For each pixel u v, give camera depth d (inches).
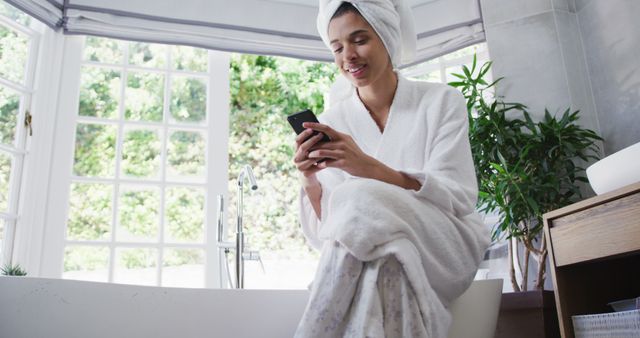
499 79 91.5
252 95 249.9
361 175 45.8
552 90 92.7
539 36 95.7
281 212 240.4
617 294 58.6
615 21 85.9
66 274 97.3
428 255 42.8
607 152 87.1
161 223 104.0
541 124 85.8
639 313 46.8
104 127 107.2
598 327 51.6
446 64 113.3
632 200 47.8
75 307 48.4
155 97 112.2
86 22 104.2
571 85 91.9
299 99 252.2
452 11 108.9
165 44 109.5
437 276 43.5
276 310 55.1
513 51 96.7
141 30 107.0
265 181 242.8
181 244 103.6
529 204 81.4
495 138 88.7
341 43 52.7
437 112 52.2
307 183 51.8
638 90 80.5
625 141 83.2
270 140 247.1
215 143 110.3
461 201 46.4
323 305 40.1
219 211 85.6
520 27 97.3
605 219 50.8
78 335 48.0
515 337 68.1
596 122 90.1
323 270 41.0
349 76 53.4
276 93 251.8
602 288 58.6
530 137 86.9
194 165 109.8
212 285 102.3
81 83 108.5
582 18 94.6
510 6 99.0
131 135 108.3
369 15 51.7
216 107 112.4
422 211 43.6
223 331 53.0
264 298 55.0
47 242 96.0
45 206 97.4
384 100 56.5
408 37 58.3
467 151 50.4
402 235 41.0
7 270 74.1
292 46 113.9
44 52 102.3
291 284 230.8
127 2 106.5
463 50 115.1
